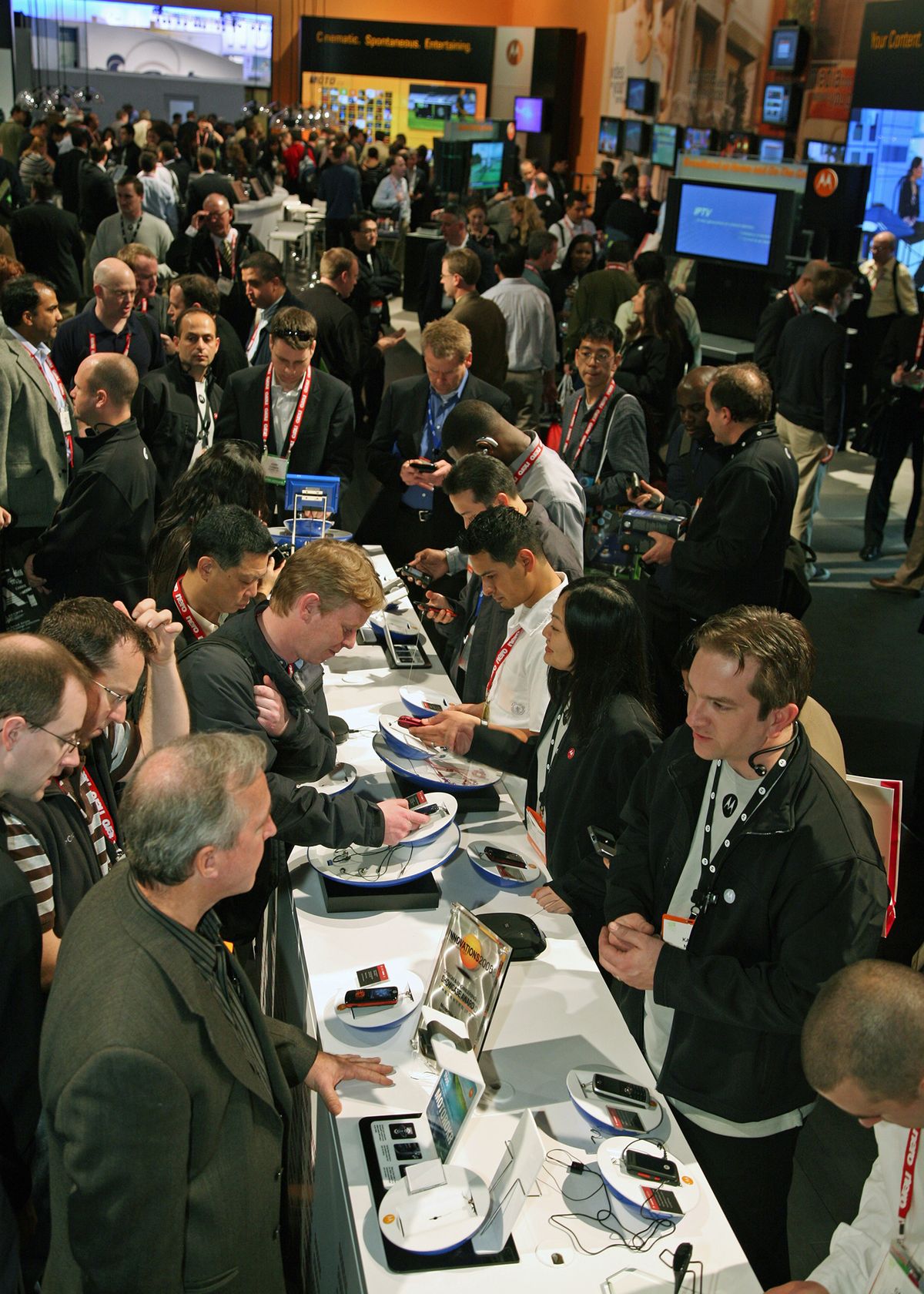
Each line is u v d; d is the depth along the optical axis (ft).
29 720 5.84
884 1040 4.43
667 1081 6.36
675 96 46.75
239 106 71.82
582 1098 5.99
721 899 6.10
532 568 8.75
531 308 21.94
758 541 11.41
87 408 12.32
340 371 20.80
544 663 8.73
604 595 7.55
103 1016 4.55
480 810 8.73
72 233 25.21
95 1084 4.44
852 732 15.31
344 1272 5.57
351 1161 5.62
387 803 7.85
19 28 65.31
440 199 42.98
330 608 7.49
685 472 14.67
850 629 18.45
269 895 7.45
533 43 59.72
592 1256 5.20
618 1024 6.64
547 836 8.09
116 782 7.62
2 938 5.49
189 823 4.75
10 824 6.11
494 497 9.96
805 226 28.86
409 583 13.56
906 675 17.04
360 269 25.23
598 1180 5.62
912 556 19.74
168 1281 4.73
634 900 6.73
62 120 47.34
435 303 27.55
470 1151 5.67
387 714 10.00
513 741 8.59
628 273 23.72
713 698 5.71
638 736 7.51
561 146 59.41
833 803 5.93
